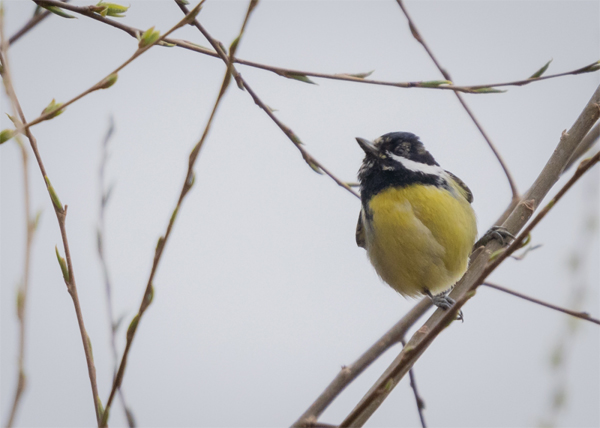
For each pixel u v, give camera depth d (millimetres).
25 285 3670
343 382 6621
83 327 4484
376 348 7230
